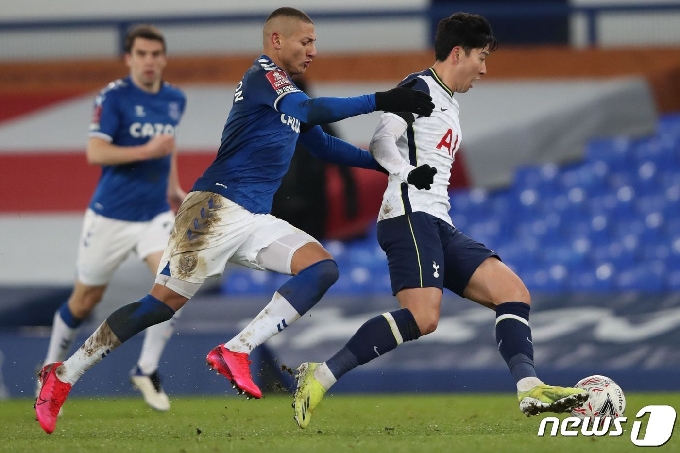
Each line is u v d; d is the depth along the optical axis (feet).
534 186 155.84
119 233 82.99
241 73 169.48
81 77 172.45
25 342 111.86
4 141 165.48
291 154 57.98
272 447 47.65
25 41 177.37
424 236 57.16
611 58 164.76
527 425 62.59
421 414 75.66
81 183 162.09
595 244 146.51
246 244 56.13
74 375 56.70
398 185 58.08
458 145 60.08
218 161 56.54
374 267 140.36
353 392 114.11
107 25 173.37
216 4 187.73
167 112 85.40
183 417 74.64
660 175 155.43
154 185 83.51
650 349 111.45
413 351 115.03
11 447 49.32
